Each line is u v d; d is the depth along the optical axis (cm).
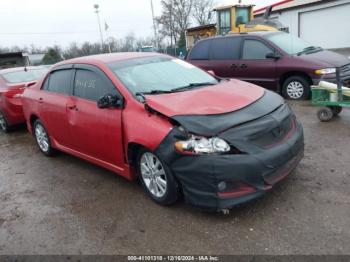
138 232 362
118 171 450
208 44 990
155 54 532
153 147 369
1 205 463
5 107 817
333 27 2192
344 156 485
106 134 439
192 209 389
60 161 602
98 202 435
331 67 786
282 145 361
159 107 378
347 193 388
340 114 692
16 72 888
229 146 334
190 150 341
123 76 446
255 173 335
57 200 456
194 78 488
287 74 850
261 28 1294
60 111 523
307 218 350
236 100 388
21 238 380
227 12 1809
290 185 414
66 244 359
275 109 390
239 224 353
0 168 608
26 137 799
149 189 411
